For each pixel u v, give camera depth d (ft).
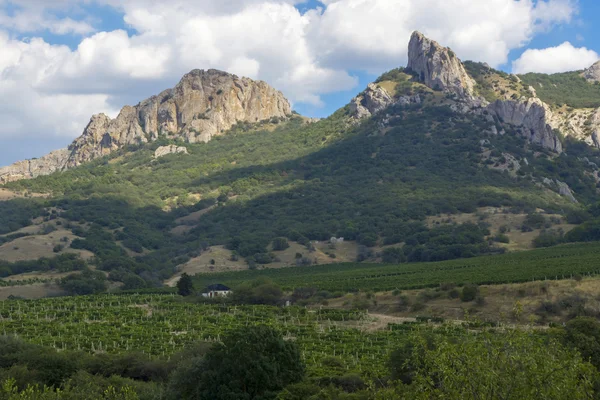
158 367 302.25
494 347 116.57
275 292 574.97
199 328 456.86
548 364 111.14
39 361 286.66
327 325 468.75
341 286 593.01
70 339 400.47
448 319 452.35
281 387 237.86
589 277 470.80
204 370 241.55
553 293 448.65
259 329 252.62
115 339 410.52
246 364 234.38
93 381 257.96
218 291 623.77
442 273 597.52
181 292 639.35
